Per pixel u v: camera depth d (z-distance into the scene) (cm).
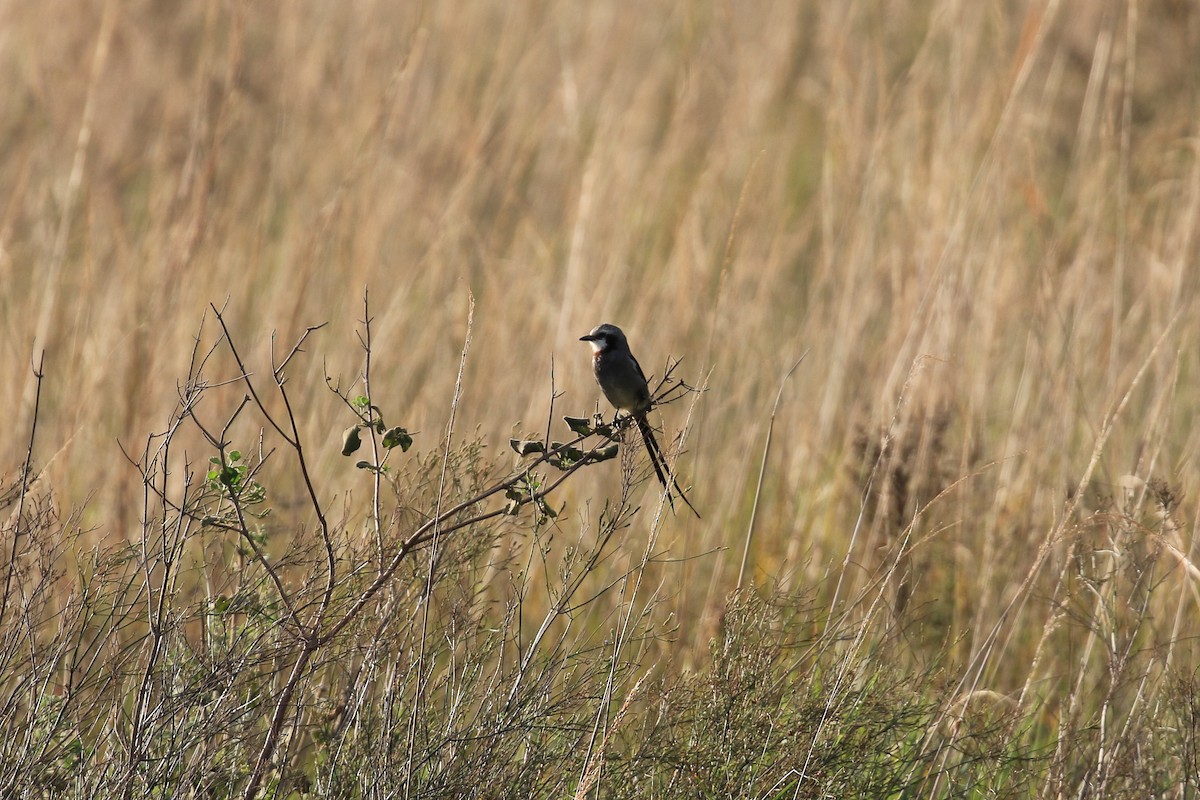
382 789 684
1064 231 1338
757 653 777
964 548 1100
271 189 1448
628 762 733
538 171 1719
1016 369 1353
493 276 1395
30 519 770
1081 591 1002
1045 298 1256
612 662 755
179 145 1602
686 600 1037
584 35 1973
